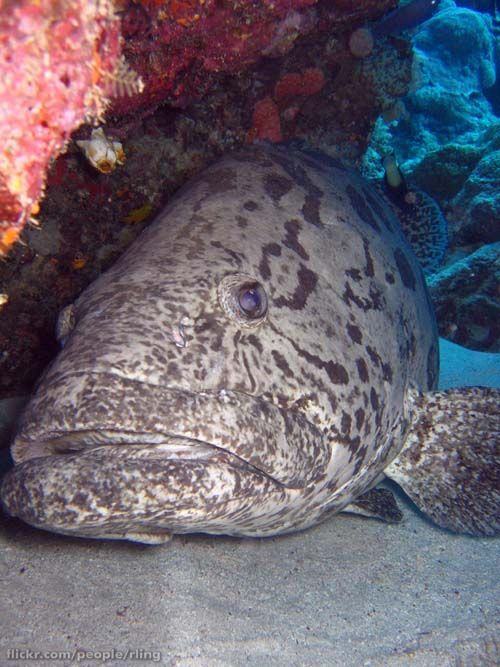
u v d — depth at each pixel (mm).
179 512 392
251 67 633
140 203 656
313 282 513
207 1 478
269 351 453
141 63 489
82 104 320
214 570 523
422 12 784
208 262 463
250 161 577
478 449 613
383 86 786
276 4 536
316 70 709
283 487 457
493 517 597
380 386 544
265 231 510
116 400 377
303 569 550
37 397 395
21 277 632
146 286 443
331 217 572
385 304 583
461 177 1634
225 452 414
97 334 412
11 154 302
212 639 437
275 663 428
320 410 475
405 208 917
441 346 1199
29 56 281
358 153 846
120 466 376
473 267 1269
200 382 408
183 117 643
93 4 296
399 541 619
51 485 371
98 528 390
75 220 628
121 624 438
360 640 462
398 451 619
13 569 485
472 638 472
